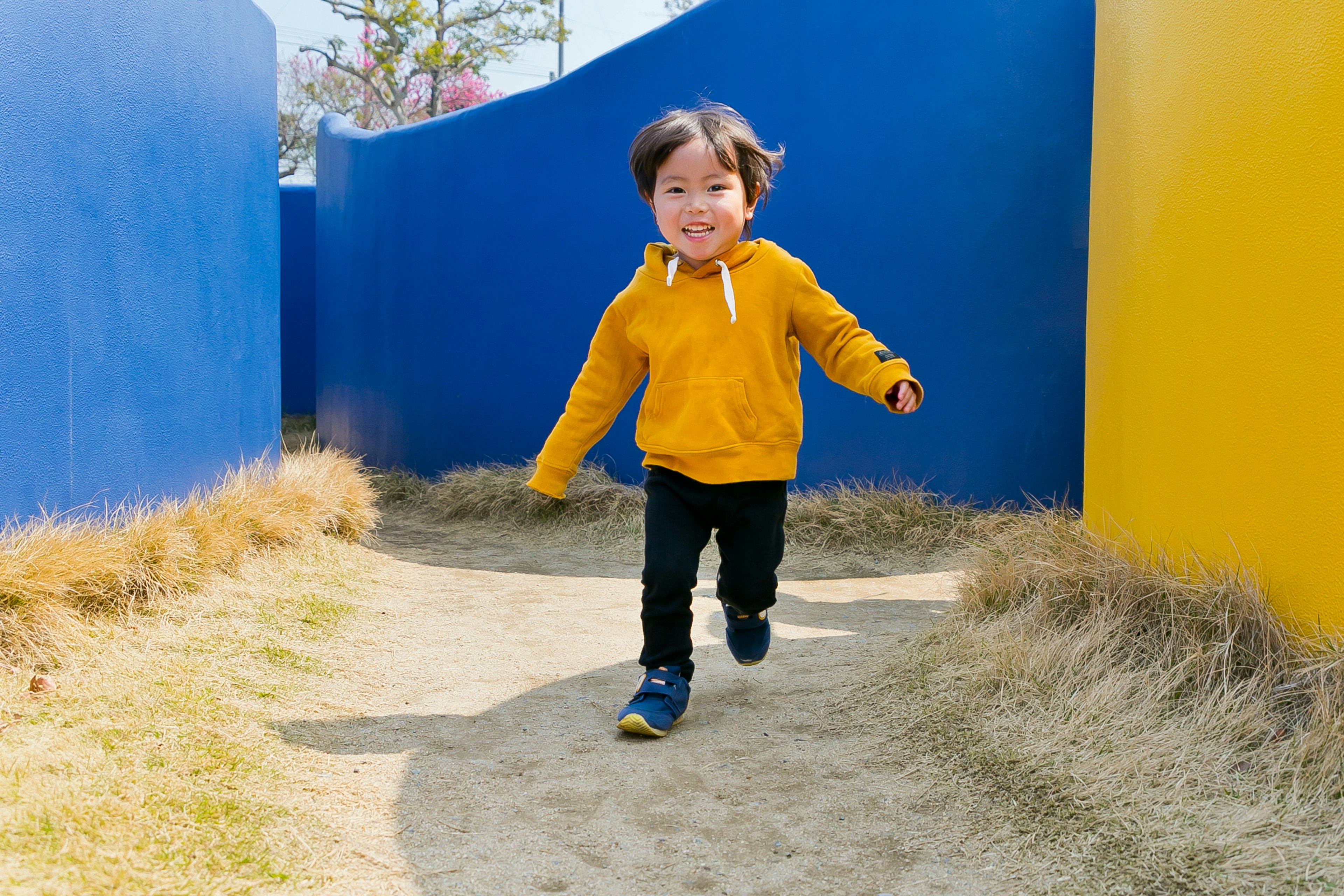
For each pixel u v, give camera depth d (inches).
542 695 116.3
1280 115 87.6
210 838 72.4
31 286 129.0
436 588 180.2
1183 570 100.9
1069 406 213.8
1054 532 144.3
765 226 241.0
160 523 139.1
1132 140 124.6
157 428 159.3
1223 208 97.2
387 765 91.7
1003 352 218.4
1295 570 85.7
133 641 117.1
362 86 929.5
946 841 76.0
